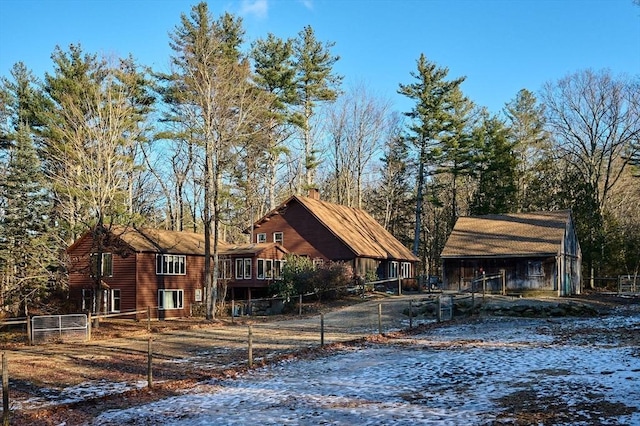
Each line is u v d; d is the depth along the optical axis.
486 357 16.84
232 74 34.84
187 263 44.19
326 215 47.03
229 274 44.28
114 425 11.25
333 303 37.06
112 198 34.44
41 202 39.22
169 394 14.07
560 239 38.97
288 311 36.19
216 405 12.44
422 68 54.22
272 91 47.50
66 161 34.78
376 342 21.75
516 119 62.47
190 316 41.50
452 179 65.69
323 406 11.74
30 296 38.56
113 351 22.12
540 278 38.34
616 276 46.81
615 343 18.41
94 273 36.22
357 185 62.38
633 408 10.01
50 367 18.59
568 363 15.04
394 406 11.39
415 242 55.28
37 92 41.19
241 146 35.66
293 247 46.41
